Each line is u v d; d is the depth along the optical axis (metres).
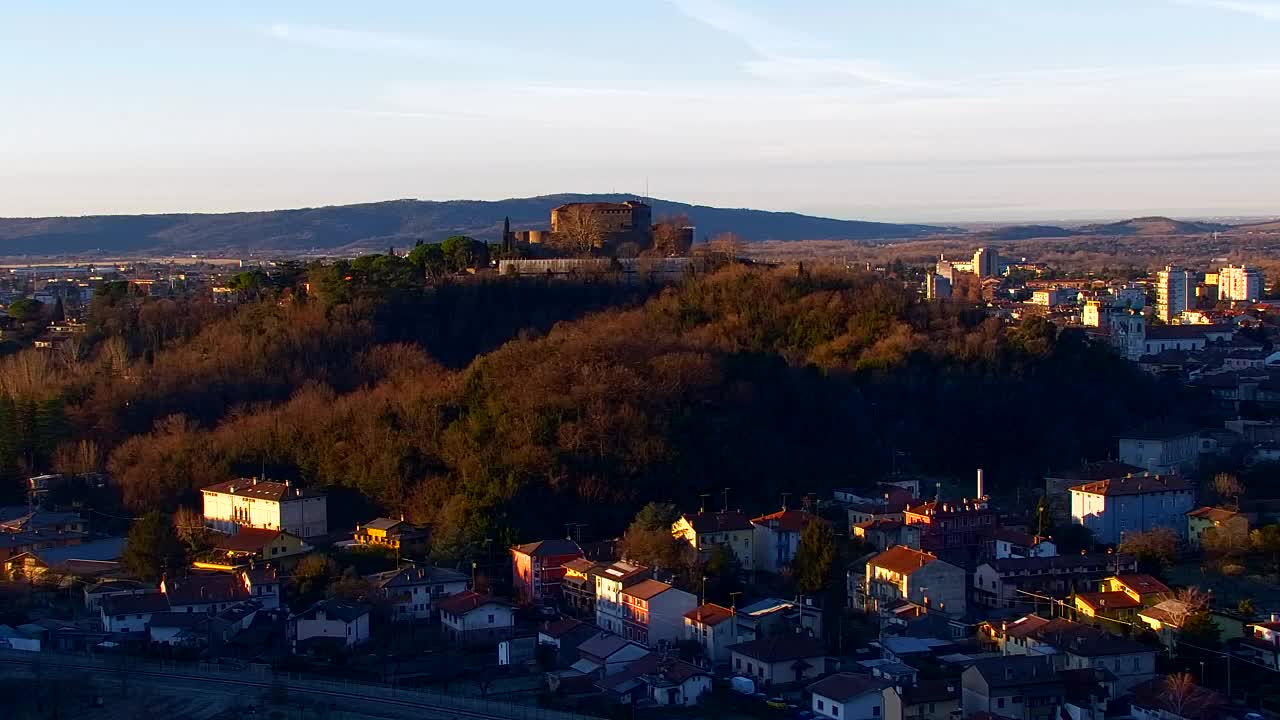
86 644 197.62
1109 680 165.12
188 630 197.12
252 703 171.88
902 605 196.12
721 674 181.88
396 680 180.50
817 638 189.00
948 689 165.50
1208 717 155.12
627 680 173.62
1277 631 178.50
